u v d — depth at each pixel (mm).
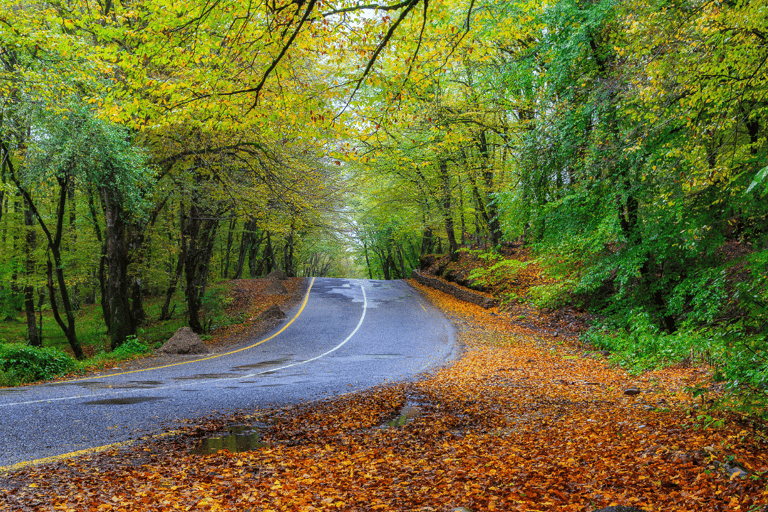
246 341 19562
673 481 4039
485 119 19281
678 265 12305
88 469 4902
